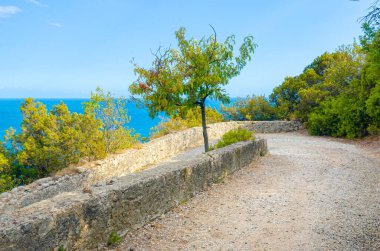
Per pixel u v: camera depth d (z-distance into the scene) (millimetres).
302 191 7984
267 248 4910
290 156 13070
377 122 16891
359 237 5250
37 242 3721
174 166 7176
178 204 6762
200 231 5516
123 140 13594
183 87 11336
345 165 11242
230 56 11750
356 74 22938
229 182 8867
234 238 5254
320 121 20984
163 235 5305
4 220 3699
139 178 5824
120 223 5082
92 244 4527
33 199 7996
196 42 11789
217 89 12000
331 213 6387
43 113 14711
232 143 12266
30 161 13953
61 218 4039
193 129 18781
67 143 13406
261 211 6527
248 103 28922
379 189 8109
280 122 23984
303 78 26875
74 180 9617
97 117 13367
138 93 11328
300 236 5324
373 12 5195
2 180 12539
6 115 105125
